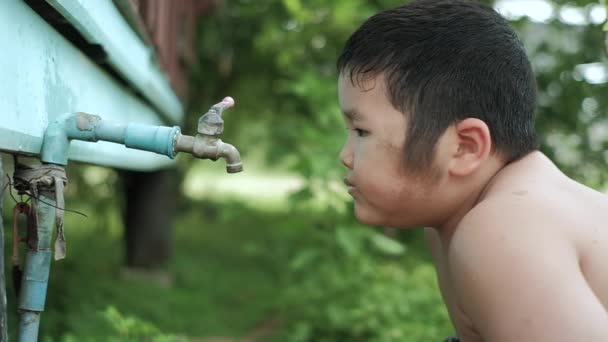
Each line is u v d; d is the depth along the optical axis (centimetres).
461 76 151
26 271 148
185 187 1023
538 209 138
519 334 125
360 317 416
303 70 551
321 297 447
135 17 258
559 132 538
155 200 659
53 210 150
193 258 755
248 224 998
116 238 790
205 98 876
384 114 152
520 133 157
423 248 571
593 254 135
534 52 527
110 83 257
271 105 899
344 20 538
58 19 166
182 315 552
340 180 439
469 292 136
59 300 441
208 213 1009
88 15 184
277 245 748
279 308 529
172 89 488
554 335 122
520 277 128
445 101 150
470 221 140
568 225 136
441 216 159
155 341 293
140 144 150
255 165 1791
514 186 146
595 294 134
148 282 617
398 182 153
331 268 455
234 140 941
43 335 392
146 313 523
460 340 173
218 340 512
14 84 138
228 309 588
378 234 448
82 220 810
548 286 126
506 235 134
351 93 156
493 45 156
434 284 478
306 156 450
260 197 1346
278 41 646
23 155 150
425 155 150
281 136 679
